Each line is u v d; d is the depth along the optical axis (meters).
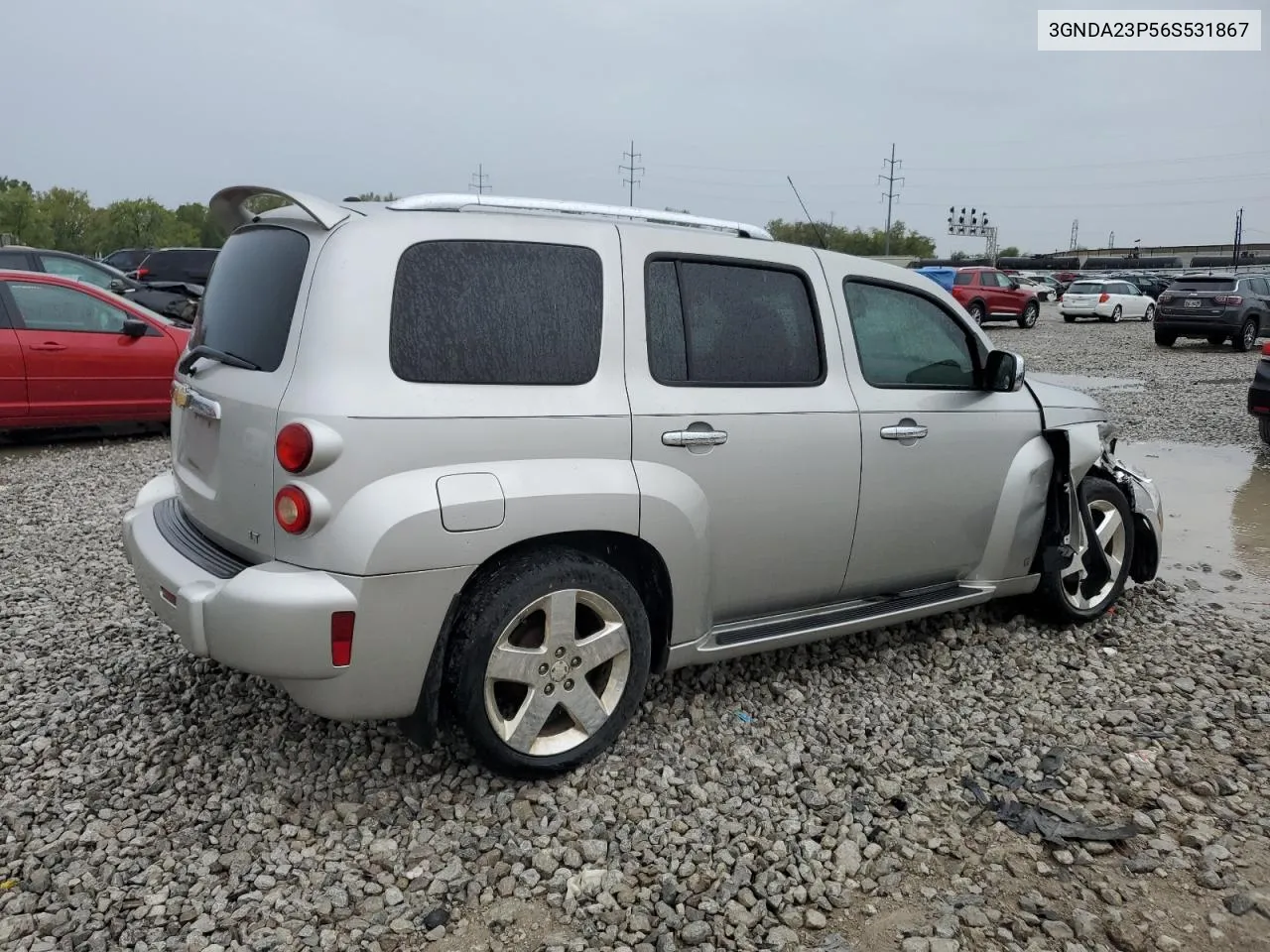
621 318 3.33
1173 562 6.24
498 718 3.12
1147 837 3.04
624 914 2.67
